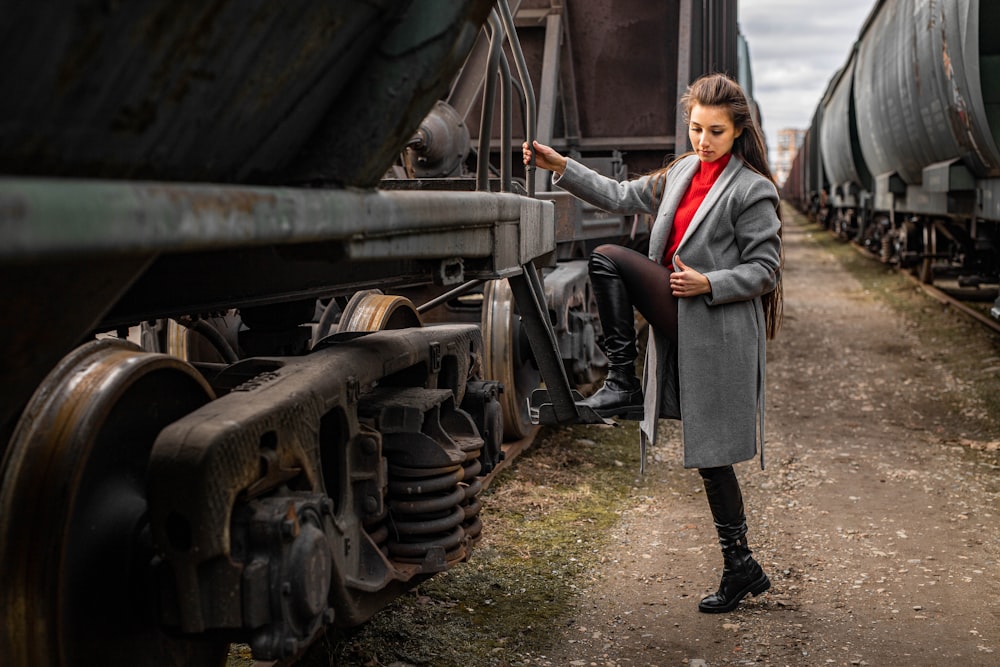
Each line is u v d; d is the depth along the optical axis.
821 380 8.11
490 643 3.16
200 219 1.25
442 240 2.19
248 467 1.84
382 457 2.53
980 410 6.84
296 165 1.81
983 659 3.08
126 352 1.96
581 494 4.81
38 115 1.14
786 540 4.23
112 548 1.88
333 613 2.04
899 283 14.91
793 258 21.22
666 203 3.28
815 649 3.15
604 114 7.21
